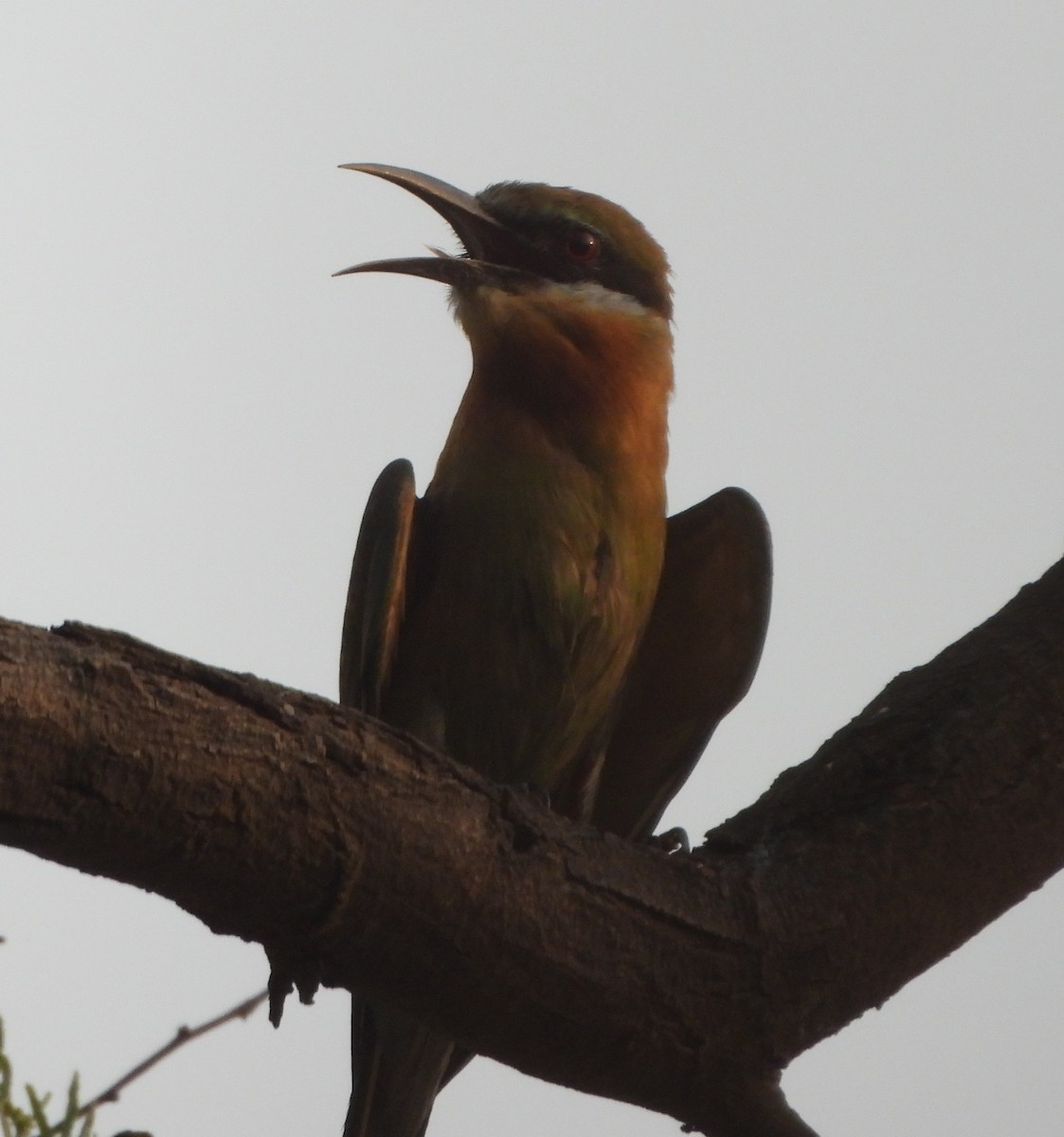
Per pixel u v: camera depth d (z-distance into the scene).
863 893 8.71
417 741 7.70
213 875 7.15
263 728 7.15
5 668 6.56
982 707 9.13
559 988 8.02
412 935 7.66
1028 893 9.04
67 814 6.72
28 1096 6.92
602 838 8.31
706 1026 8.39
